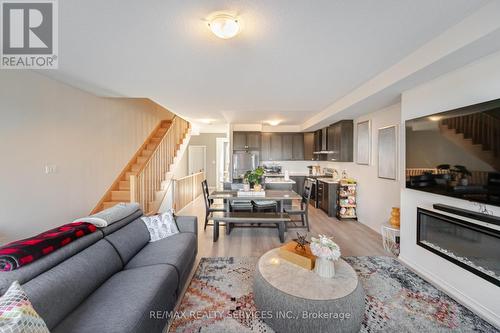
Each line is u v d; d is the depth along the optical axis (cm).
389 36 184
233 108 436
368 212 426
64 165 324
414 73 215
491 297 179
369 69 251
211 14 155
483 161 174
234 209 425
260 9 149
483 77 183
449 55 179
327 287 163
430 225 241
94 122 382
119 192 419
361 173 450
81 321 126
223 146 967
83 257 163
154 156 459
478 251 191
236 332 169
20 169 267
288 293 157
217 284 231
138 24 167
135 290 153
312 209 572
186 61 229
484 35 150
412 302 203
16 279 124
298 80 284
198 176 762
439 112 221
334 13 154
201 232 400
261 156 703
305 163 723
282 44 196
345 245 336
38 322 98
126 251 207
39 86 285
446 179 208
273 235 382
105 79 285
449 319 182
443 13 156
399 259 285
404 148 267
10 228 257
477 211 192
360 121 446
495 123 166
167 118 663
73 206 340
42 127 291
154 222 261
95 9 149
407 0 141
